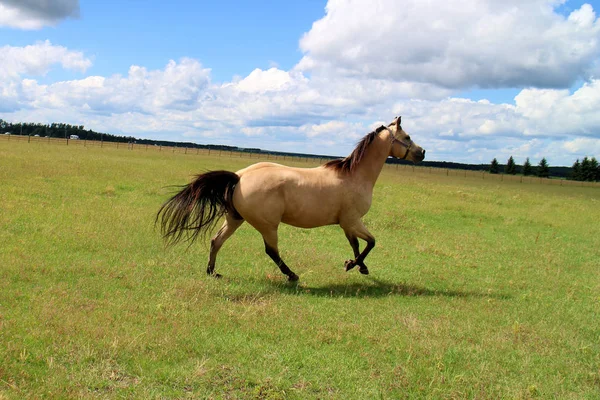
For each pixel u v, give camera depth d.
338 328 5.42
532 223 16.73
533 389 4.30
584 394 4.38
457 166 112.75
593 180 89.38
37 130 114.25
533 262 10.62
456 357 4.89
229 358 4.41
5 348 4.12
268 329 5.21
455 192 24.52
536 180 68.75
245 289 6.88
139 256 8.02
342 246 10.95
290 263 8.77
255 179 7.10
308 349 4.79
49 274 6.49
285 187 7.19
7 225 9.08
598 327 6.44
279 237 11.23
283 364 4.41
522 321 6.42
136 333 4.70
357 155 7.65
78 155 30.67
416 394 4.09
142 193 15.40
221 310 5.73
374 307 6.50
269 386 3.97
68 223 9.81
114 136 125.69
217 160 44.78
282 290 7.02
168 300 5.86
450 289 7.99
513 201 23.16
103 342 4.39
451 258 10.52
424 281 8.43
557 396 4.29
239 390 3.90
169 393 3.72
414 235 12.95
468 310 6.73
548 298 7.80
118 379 3.88
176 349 4.45
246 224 12.25
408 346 5.08
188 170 25.78
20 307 5.14
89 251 8.00
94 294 5.88
